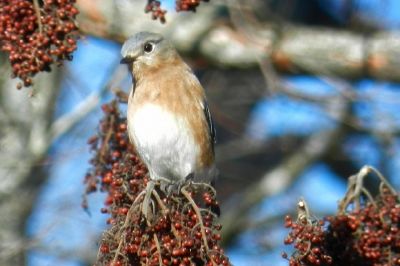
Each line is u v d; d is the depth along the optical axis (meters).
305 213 8.56
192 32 15.72
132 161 9.76
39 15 8.56
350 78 15.55
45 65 8.62
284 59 15.49
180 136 11.02
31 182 15.46
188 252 7.89
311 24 19.09
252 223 16.84
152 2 9.63
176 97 11.06
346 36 15.58
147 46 11.34
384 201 9.41
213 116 17.67
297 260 8.47
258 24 15.53
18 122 15.59
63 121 14.99
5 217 15.23
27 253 14.60
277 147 17.95
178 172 11.13
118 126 10.16
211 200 8.62
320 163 18.62
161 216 8.01
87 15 15.02
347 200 9.53
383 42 15.38
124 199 8.76
